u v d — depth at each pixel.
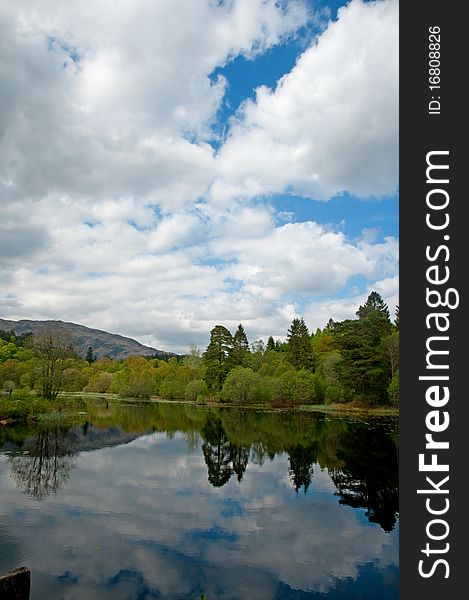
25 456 26.95
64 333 53.34
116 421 47.47
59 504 17.28
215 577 11.65
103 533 14.36
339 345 63.66
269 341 118.56
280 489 20.03
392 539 14.38
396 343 58.84
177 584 11.22
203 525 15.34
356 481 21.47
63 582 11.13
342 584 11.45
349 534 14.73
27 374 60.50
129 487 20.06
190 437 36.38
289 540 14.17
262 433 38.66
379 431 39.31
